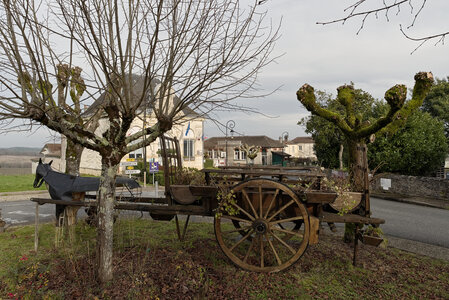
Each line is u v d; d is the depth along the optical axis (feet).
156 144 73.10
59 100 12.70
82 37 9.46
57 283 12.82
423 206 40.98
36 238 17.31
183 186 16.49
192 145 86.12
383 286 13.53
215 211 15.26
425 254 18.45
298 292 12.64
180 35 9.99
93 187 19.10
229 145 159.02
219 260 15.99
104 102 12.42
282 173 14.88
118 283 12.57
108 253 12.66
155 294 11.96
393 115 16.90
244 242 19.35
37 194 45.88
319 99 85.81
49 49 10.62
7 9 9.05
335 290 13.10
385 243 14.96
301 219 15.42
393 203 43.91
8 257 16.30
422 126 53.67
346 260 16.56
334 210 15.84
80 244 18.17
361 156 15.34
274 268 14.46
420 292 13.05
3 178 76.07
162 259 15.53
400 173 57.88
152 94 11.09
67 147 23.85
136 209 16.33
